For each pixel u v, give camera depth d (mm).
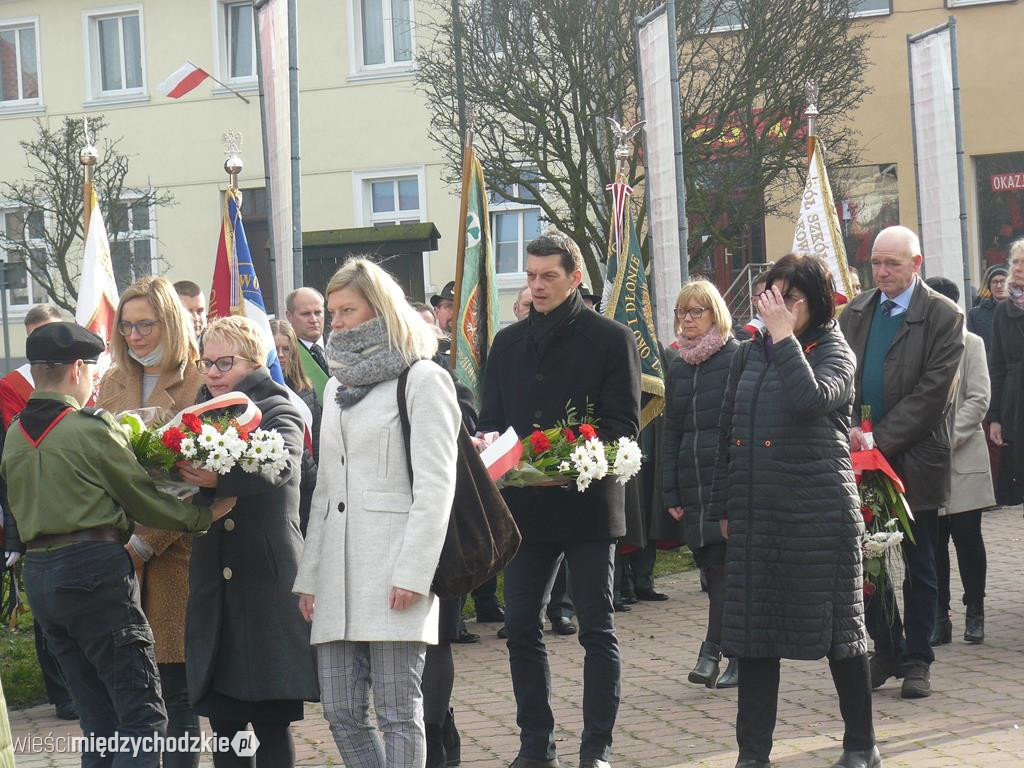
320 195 25250
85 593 4535
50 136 22453
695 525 6945
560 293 5574
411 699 4312
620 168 9844
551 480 5188
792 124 18625
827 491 5031
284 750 4762
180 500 4543
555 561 5520
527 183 19203
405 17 24766
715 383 6965
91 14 26438
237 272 8156
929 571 6543
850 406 5203
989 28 22297
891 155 22578
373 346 4387
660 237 11086
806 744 5766
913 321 6480
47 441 4582
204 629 4621
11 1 26891
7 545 7137
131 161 26203
